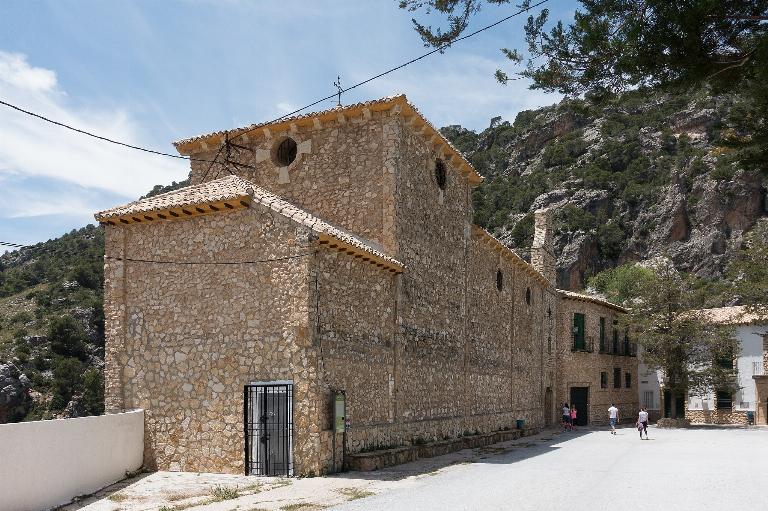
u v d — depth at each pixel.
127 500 13.16
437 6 10.35
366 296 18.08
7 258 115.12
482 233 26.66
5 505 11.81
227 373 16.27
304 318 15.54
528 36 9.84
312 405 15.33
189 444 16.45
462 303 24.98
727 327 45.25
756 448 25.92
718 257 80.38
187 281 17.11
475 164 119.69
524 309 34.38
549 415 40.41
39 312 88.50
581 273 87.00
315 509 11.31
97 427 14.87
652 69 9.02
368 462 16.55
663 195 90.00
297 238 15.91
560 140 112.62
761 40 8.13
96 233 113.38
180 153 22.41
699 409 51.09
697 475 16.52
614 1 9.05
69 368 76.44
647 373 50.38
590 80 9.72
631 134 104.06
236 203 16.55
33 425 12.69
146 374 17.16
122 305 17.64
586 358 44.97
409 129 20.69
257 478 15.15
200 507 11.98
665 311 45.25
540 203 96.38
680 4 8.24
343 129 20.25
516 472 16.91
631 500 12.26
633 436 33.56
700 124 99.19
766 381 47.59
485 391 27.56
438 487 13.84
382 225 19.38
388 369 18.98
